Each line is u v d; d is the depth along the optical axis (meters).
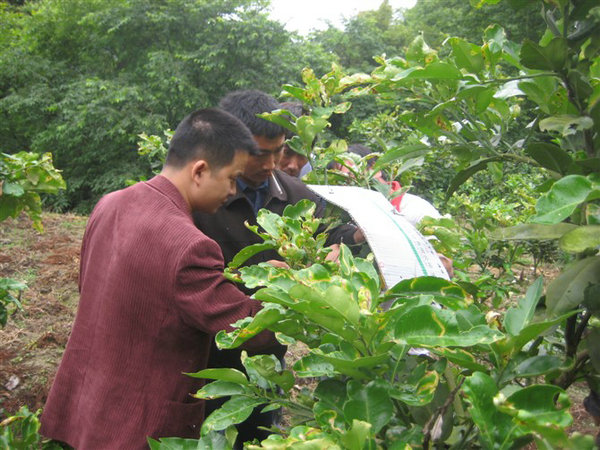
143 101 13.67
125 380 1.58
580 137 1.18
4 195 3.00
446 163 3.86
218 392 1.17
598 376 1.08
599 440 1.10
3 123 14.91
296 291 0.86
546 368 0.92
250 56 14.32
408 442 0.92
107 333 1.60
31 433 1.82
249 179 2.19
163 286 1.54
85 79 14.33
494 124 1.38
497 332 0.85
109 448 1.56
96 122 13.24
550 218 0.78
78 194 14.34
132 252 1.57
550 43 0.95
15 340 4.23
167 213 1.62
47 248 6.68
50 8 15.28
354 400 0.92
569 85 1.02
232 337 1.14
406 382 0.98
